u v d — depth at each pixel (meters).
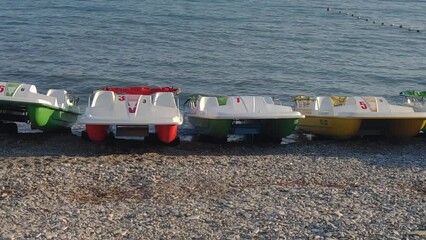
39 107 15.13
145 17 47.28
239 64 30.75
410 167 13.70
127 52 32.69
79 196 10.98
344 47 38.50
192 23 45.47
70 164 12.94
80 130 17.22
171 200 10.78
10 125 16.61
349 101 16.30
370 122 16.16
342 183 12.29
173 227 9.40
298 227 9.41
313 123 16.47
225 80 27.06
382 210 10.32
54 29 39.38
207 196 11.04
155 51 33.41
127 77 26.86
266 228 9.36
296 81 27.61
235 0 63.75
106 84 25.53
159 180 11.98
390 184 12.24
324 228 9.38
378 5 69.00
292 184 12.08
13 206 10.24
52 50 32.22
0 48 32.28
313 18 54.00
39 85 25.17
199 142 16.02
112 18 45.84
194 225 9.48
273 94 24.98
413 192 11.61
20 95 15.05
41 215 9.84
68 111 16.44
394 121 16.09
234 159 13.98
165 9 52.88
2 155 13.90
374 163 14.02
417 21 55.88
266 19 50.62
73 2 54.31
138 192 11.27
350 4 68.25
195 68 29.34
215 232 9.20
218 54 33.38
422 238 9.05
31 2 53.00
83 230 9.18
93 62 29.59
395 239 8.98
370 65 32.41
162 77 27.16
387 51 38.00
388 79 29.08
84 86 25.14
